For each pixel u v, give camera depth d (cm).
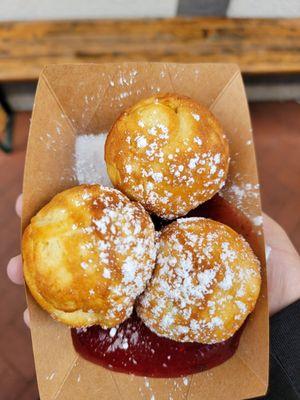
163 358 13
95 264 11
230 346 13
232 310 12
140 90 14
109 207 11
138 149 12
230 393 12
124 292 11
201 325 12
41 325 12
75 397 12
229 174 14
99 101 14
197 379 12
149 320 12
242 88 14
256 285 12
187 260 12
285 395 13
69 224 11
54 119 13
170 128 12
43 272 11
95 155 14
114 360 12
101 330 12
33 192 12
